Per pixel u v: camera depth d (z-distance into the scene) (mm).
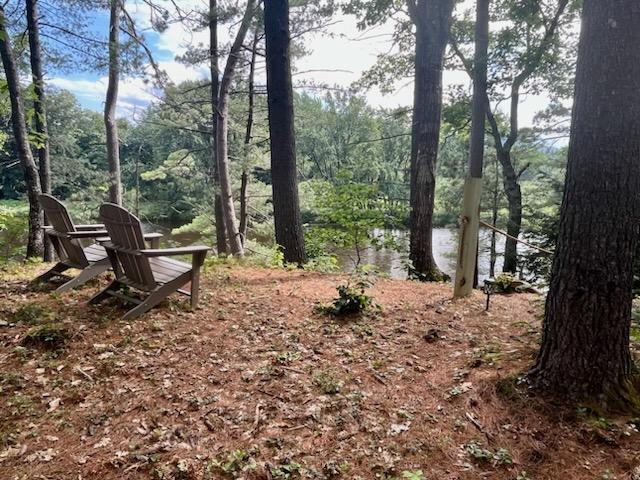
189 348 3279
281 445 2188
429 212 7918
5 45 7508
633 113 2170
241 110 16703
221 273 5824
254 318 4004
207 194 21641
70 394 2576
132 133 31062
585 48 2270
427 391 2727
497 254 15461
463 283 4996
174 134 24031
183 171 20828
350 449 2172
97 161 29500
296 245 7516
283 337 3580
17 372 2777
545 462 2037
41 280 4723
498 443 2193
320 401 2600
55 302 4082
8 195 23828
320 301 4602
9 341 3201
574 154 2361
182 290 4758
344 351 3346
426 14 7527
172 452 2104
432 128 7695
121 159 31781
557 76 12125
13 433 2205
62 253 4746
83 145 29766
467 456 2109
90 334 3363
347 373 2979
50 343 3131
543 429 2256
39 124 9000
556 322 2498
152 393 2633
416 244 8008
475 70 9945
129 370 2883
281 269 6426
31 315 3654
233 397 2633
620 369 2410
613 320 2354
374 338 3637
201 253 4027
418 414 2473
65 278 4883
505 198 18188
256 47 13328
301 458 2100
